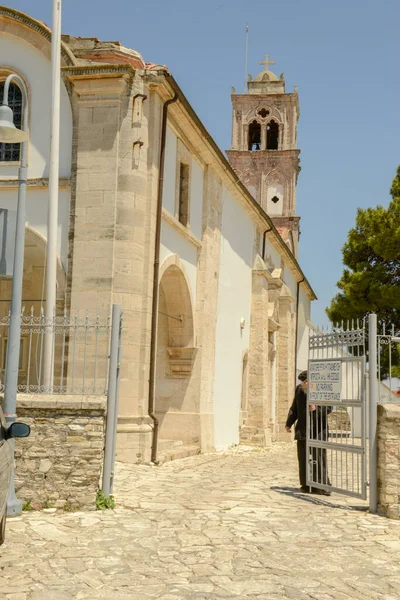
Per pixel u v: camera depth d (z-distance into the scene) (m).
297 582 6.41
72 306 15.13
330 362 11.51
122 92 15.62
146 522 8.95
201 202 20.14
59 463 9.65
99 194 15.34
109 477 10.09
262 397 25.66
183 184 18.83
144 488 11.81
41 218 16.02
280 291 31.27
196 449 18.86
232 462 17.39
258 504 10.61
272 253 30.58
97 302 15.03
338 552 7.62
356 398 10.92
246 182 45.41
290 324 31.77
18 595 5.85
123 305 15.05
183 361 19.38
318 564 7.10
